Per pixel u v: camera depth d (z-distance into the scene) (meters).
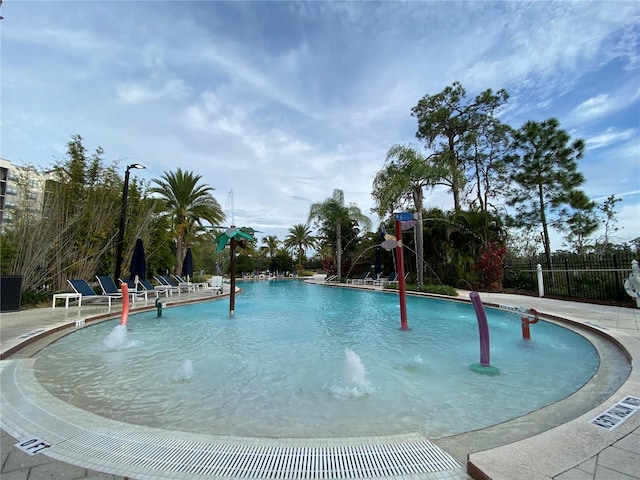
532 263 14.21
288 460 1.98
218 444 2.17
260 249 44.31
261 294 15.65
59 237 9.99
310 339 5.74
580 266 10.66
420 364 4.23
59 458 1.97
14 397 3.00
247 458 2.00
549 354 4.66
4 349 4.45
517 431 2.35
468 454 2.02
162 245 17.08
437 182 15.66
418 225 14.71
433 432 2.44
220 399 3.10
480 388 3.36
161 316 8.32
